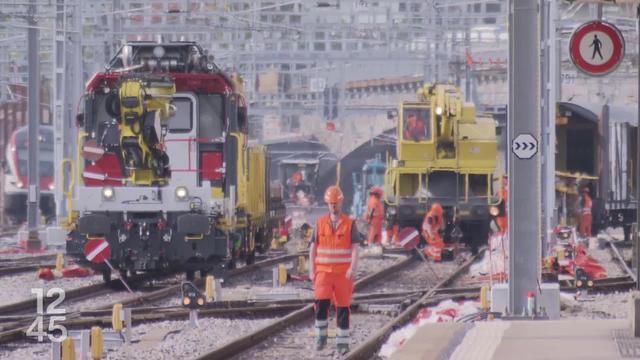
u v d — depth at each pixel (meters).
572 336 46.34
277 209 151.00
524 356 41.12
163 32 181.00
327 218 57.41
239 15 189.25
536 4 63.06
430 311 71.62
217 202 93.94
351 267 57.12
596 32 60.16
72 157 148.62
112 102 90.12
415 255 134.88
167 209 93.50
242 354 58.59
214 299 81.81
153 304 83.38
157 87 91.25
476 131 143.75
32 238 148.38
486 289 72.69
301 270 106.69
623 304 83.25
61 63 143.62
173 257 94.25
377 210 148.75
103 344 59.75
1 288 95.75
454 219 141.62
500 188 146.12
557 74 161.50
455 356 42.03
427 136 143.62
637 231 48.72
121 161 92.12
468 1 180.12
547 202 110.12
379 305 79.50
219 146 97.19
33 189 149.00
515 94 63.28
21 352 58.97
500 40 199.75
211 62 97.88
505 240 107.69
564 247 113.88
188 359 55.66
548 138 116.75
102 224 93.06
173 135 96.50
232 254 103.19
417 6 195.62
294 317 70.75
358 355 55.94
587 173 159.38
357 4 195.00
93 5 177.12
